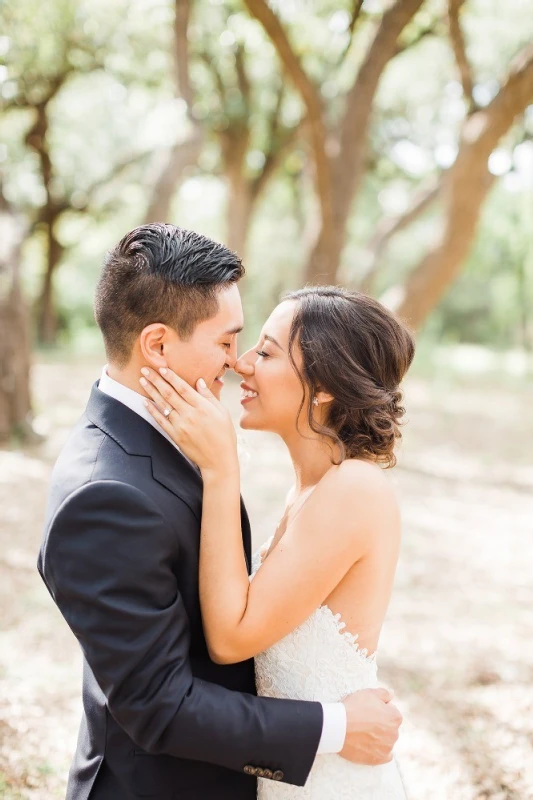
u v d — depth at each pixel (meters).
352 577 1.58
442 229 8.38
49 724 2.99
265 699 1.40
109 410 1.49
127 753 1.45
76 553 1.31
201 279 1.46
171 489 1.44
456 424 12.02
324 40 12.56
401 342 1.71
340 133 9.96
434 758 2.97
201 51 13.85
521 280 27.27
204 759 1.33
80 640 1.32
